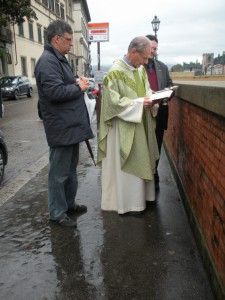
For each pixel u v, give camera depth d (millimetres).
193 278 2873
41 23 36562
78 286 2807
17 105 18797
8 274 2986
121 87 3840
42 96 3471
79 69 62531
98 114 9664
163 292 2709
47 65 3344
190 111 3998
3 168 5418
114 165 4082
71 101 3496
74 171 4012
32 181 5422
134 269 3016
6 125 11609
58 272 2998
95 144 8016
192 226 3619
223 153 2531
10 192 4938
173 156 5789
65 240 3535
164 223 3877
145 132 4094
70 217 4062
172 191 4871
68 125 3506
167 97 3760
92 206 4371
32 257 3238
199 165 3402
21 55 30734
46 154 7309
